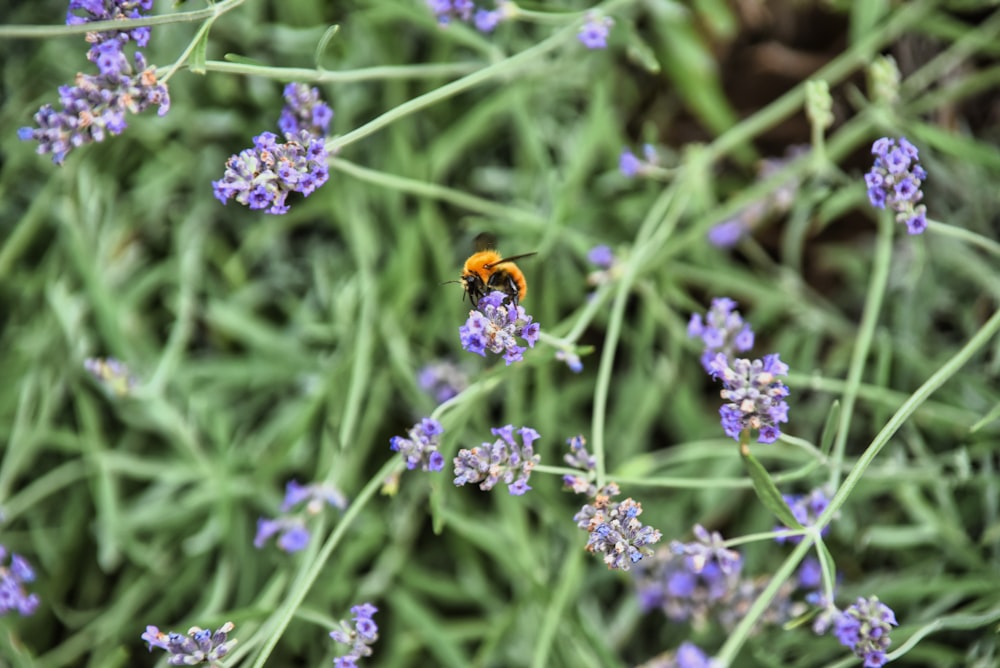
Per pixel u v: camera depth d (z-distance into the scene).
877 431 0.65
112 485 0.67
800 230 0.69
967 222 0.69
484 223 0.68
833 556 0.67
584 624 0.63
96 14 0.55
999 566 0.63
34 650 0.68
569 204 0.69
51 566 0.68
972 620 0.57
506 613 0.65
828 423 0.59
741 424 0.55
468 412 0.61
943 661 0.63
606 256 0.66
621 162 0.67
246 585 0.67
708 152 0.67
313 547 0.62
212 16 0.56
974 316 0.69
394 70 0.63
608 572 0.66
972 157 0.64
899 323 0.69
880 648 0.55
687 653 0.55
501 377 0.60
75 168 0.69
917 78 0.69
